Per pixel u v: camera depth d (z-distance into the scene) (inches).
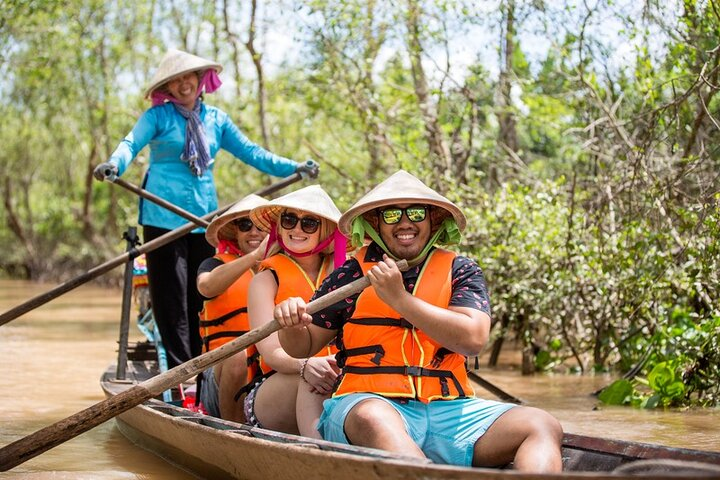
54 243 1237.1
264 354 162.6
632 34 298.7
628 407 241.4
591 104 341.7
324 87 423.2
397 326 140.6
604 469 134.0
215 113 251.0
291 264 169.8
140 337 447.8
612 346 312.3
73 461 186.7
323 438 143.3
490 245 326.6
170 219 238.5
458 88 386.6
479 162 415.2
